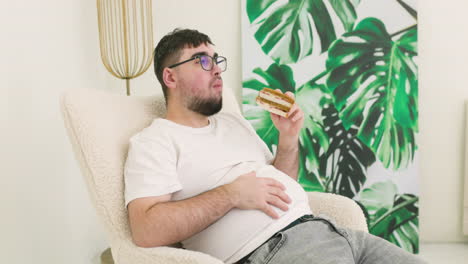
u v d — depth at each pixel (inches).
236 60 83.7
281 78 80.9
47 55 58.2
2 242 47.1
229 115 49.8
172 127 42.3
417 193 79.5
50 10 59.4
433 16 80.7
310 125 80.9
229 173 41.5
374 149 79.8
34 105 54.4
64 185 61.7
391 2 78.6
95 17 76.3
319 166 81.0
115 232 36.9
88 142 37.7
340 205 45.5
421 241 84.3
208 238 38.4
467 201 80.9
